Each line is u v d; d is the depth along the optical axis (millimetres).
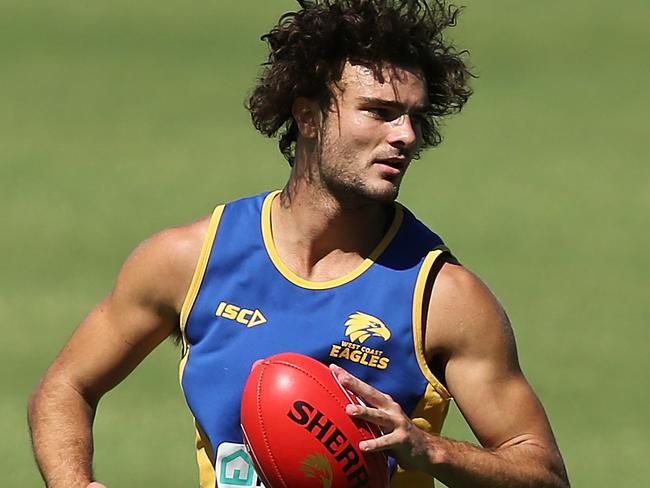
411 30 17000
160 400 37406
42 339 42562
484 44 95812
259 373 16438
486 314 16938
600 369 39906
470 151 70500
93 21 102250
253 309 17094
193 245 17406
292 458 16078
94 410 18078
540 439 16969
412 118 16875
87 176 64938
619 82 86312
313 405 16094
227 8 107562
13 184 63250
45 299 46500
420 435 16141
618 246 53938
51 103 80250
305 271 17188
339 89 16859
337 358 16844
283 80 17281
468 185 63719
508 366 17031
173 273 17422
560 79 87188
